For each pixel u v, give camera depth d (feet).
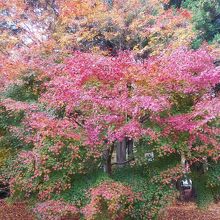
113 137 17.51
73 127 18.98
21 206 23.97
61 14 32.55
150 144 19.51
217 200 23.32
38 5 35.19
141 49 33.63
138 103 16.93
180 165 19.66
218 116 18.66
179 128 18.07
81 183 19.74
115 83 18.62
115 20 33.32
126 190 18.60
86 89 18.76
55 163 19.11
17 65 25.62
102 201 18.43
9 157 24.57
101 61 18.57
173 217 21.27
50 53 30.42
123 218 20.13
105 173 20.08
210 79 18.24
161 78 17.93
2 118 25.49
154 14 36.35
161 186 19.77
